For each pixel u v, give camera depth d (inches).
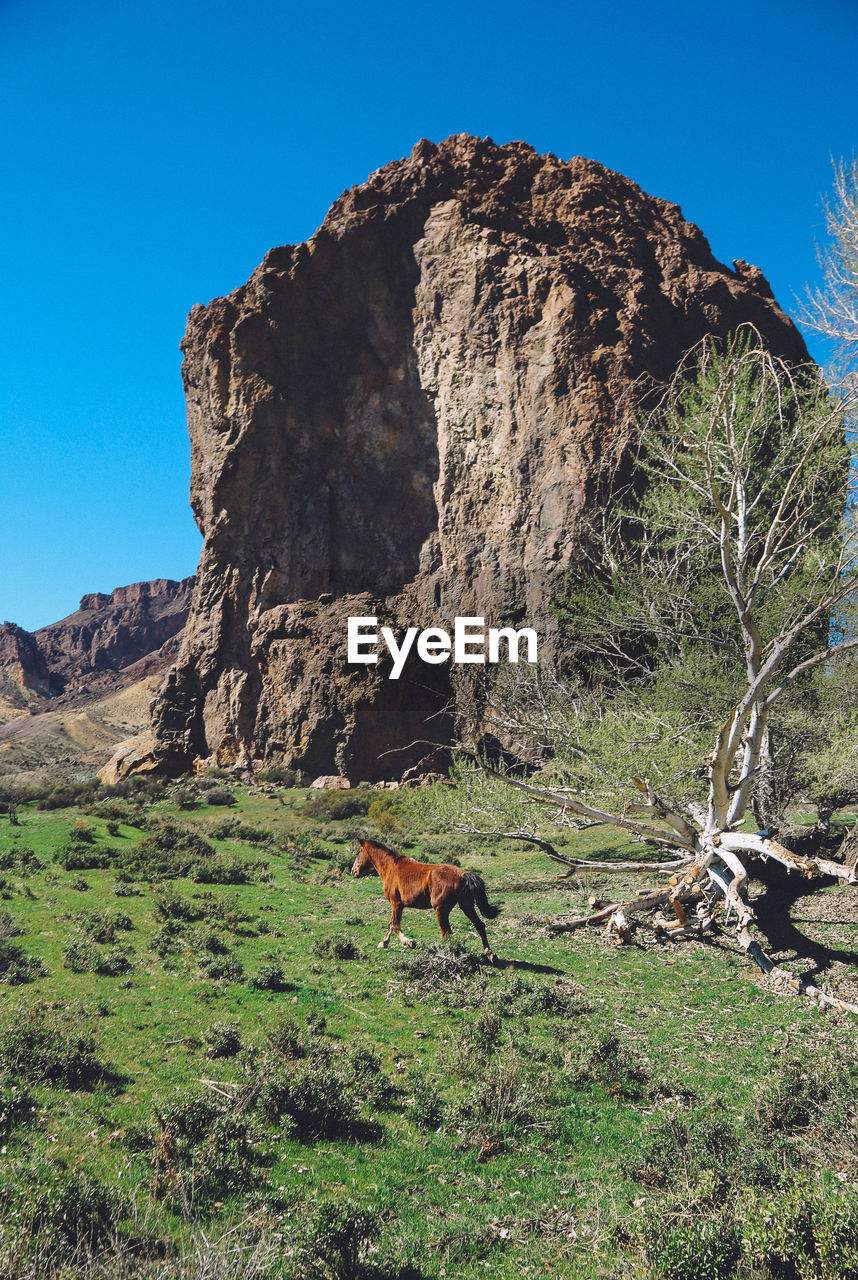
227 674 2893.7
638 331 2448.3
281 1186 320.8
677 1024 542.6
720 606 899.4
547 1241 293.1
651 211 3078.2
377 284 2888.8
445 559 2618.1
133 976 595.8
